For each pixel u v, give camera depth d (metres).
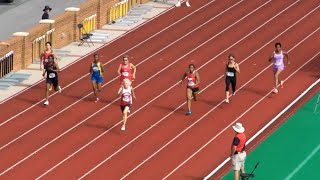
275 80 70.38
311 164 59.59
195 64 77.06
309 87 72.25
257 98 69.94
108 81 72.94
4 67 72.88
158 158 59.88
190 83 66.25
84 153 60.34
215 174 57.56
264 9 92.44
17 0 99.88
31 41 76.06
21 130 63.69
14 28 91.50
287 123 65.50
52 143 61.75
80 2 100.38
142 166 58.75
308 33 85.62
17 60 74.69
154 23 87.81
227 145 61.88
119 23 87.06
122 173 57.75
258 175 57.81
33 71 74.94
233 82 68.75
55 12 96.44
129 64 67.00
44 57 69.25
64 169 58.12
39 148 61.00
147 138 62.69
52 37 79.00
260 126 65.00
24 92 70.56
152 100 69.06
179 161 59.50
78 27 81.44
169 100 69.19
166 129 64.12
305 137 63.41
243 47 81.50
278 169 58.75
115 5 87.38
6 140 62.12
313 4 94.19
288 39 83.81
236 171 55.19
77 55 79.00
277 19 89.38
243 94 70.50
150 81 73.00
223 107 68.00
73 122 65.12
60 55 78.50
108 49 80.69
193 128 64.38
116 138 62.59
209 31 85.75
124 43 82.31
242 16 90.19
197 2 94.50
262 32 85.56
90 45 81.38
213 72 75.19
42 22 78.44
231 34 85.00
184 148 61.31
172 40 83.19
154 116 66.19
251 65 76.88
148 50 80.56
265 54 79.69
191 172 58.03
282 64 70.31
